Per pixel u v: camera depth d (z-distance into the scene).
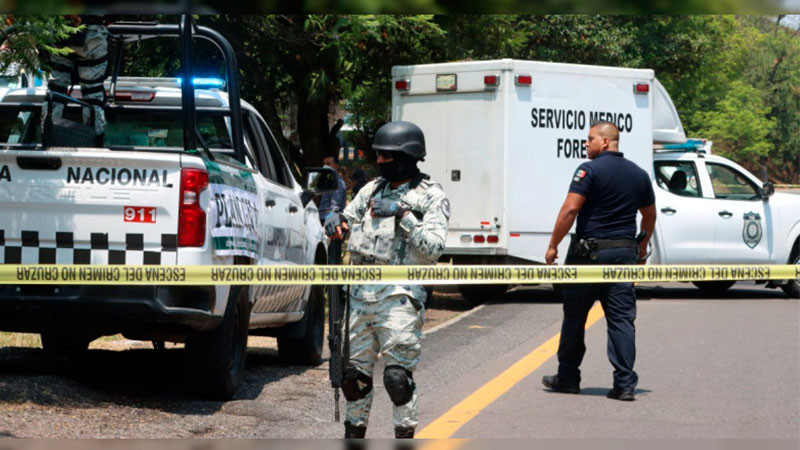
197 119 21.31
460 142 36.62
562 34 67.38
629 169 19.84
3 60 17.47
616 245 19.66
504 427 16.91
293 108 55.62
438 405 18.73
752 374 22.19
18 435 14.81
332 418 17.61
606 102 37.56
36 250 17.23
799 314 33.75
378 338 13.66
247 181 19.62
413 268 13.55
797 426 17.08
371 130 59.81
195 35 19.33
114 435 15.33
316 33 38.88
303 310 23.34
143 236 17.09
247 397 19.38
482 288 39.22
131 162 17.12
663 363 23.64
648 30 83.94
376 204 13.69
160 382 20.20
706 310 34.66
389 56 45.50
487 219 36.12
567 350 20.05
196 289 17.36
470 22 44.28
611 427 16.95
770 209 40.09
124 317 17.03
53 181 17.20
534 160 36.28
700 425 17.17
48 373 20.20
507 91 35.81
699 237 38.88
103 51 19.39
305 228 23.95
